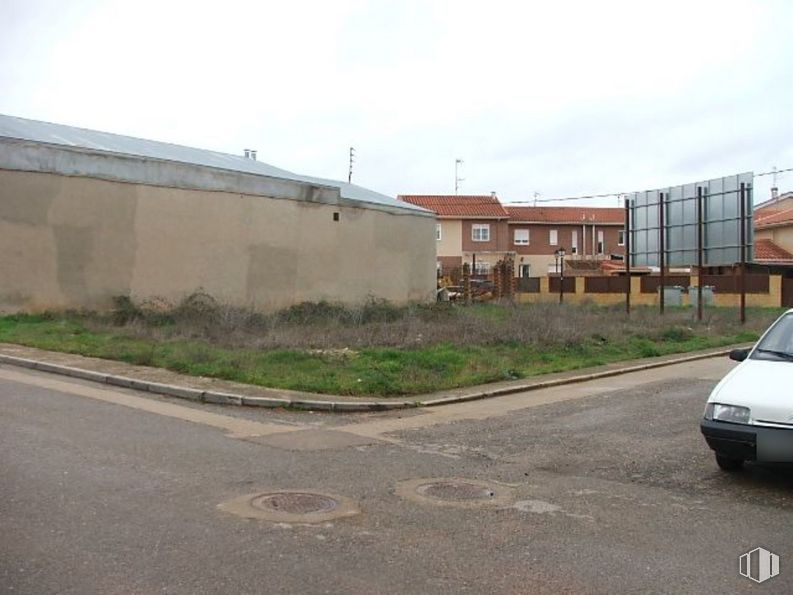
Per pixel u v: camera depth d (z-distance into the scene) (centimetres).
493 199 6225
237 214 2625
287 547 498
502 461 793
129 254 2297
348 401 1113
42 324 1859
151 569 450
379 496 639
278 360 1400
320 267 2961
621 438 916
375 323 2191
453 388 1288
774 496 657
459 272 4844
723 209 2731
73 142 2317
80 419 916
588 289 4244
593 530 555
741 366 775
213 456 760
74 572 441
